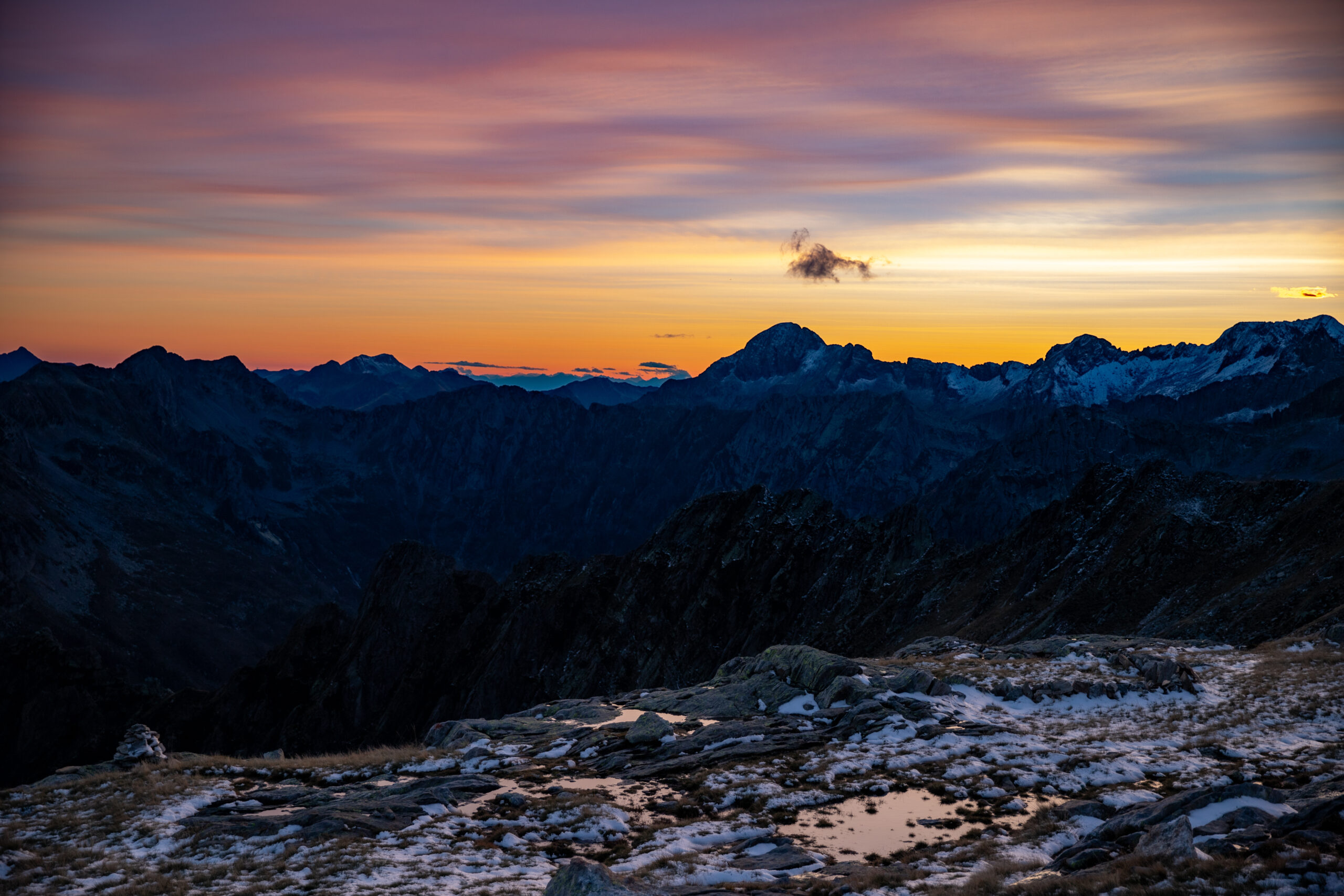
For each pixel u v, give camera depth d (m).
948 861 26.78
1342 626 61.03
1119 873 20.28
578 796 35.28
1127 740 41.25
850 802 34.38
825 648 178.62
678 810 34.38
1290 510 124.56
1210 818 24.19
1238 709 45.09
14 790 37.81
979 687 51.75
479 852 29.30
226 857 29.27
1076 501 158.88
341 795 36.84
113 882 27.14
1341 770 32.91
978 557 171.12
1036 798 33.72
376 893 24.97
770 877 26.05
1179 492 145.75
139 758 42.56
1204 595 118.38
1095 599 129.75
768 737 44.62
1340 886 17.64
